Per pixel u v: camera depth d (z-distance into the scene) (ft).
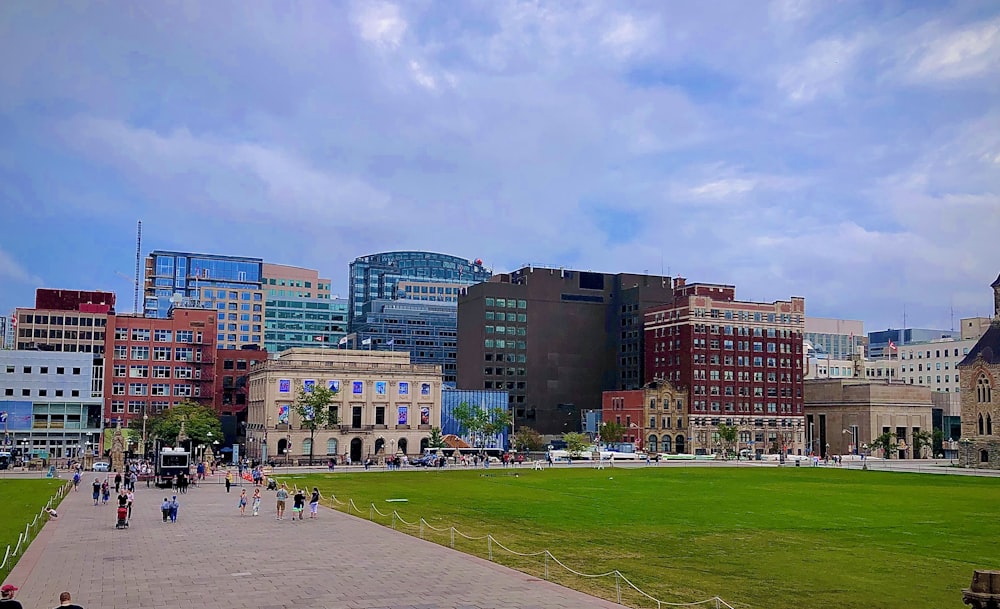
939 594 145.89
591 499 315.58
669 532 220.84
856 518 257.55
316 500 250.78
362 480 419.74
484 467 560.20
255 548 188.55
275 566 165.07
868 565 173.37
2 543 194.90
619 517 254.27
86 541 200.23
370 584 146.92
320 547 190.19
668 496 331.98
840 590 148.46
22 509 265.34
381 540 201.46
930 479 467.93
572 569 164.86
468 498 317.01
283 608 129.29
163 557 176.24
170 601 134.31
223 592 140.77
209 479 428.15
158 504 292.40
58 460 629.92
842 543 204.13
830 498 329.31
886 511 280.10
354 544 194.90
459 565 165.99
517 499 313.73
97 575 156.15
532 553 183.62
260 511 270.67
